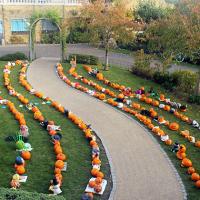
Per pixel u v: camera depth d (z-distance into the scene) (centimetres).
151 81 3525
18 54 4128
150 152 2072
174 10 3788
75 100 2891
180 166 1939
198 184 1733
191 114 2761
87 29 4028
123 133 2309
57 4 5512
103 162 1930
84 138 2200
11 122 2370
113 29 3691
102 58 4722
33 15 5294
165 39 3238
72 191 1648
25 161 1886
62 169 1814
